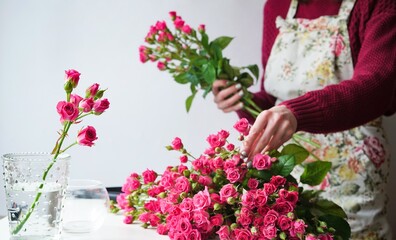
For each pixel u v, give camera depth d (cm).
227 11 233
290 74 185
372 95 143
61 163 94
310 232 96
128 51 234
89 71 236
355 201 175
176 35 171
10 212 93
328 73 178
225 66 171
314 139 178
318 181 109
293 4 192
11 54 235
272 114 120
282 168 102
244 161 108
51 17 233
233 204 97
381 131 180
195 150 235
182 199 99
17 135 238
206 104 233
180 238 93
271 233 90
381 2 167
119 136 237
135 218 112
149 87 235
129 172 238
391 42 158
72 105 87
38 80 235
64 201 98
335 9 183
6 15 234
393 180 222
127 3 232
